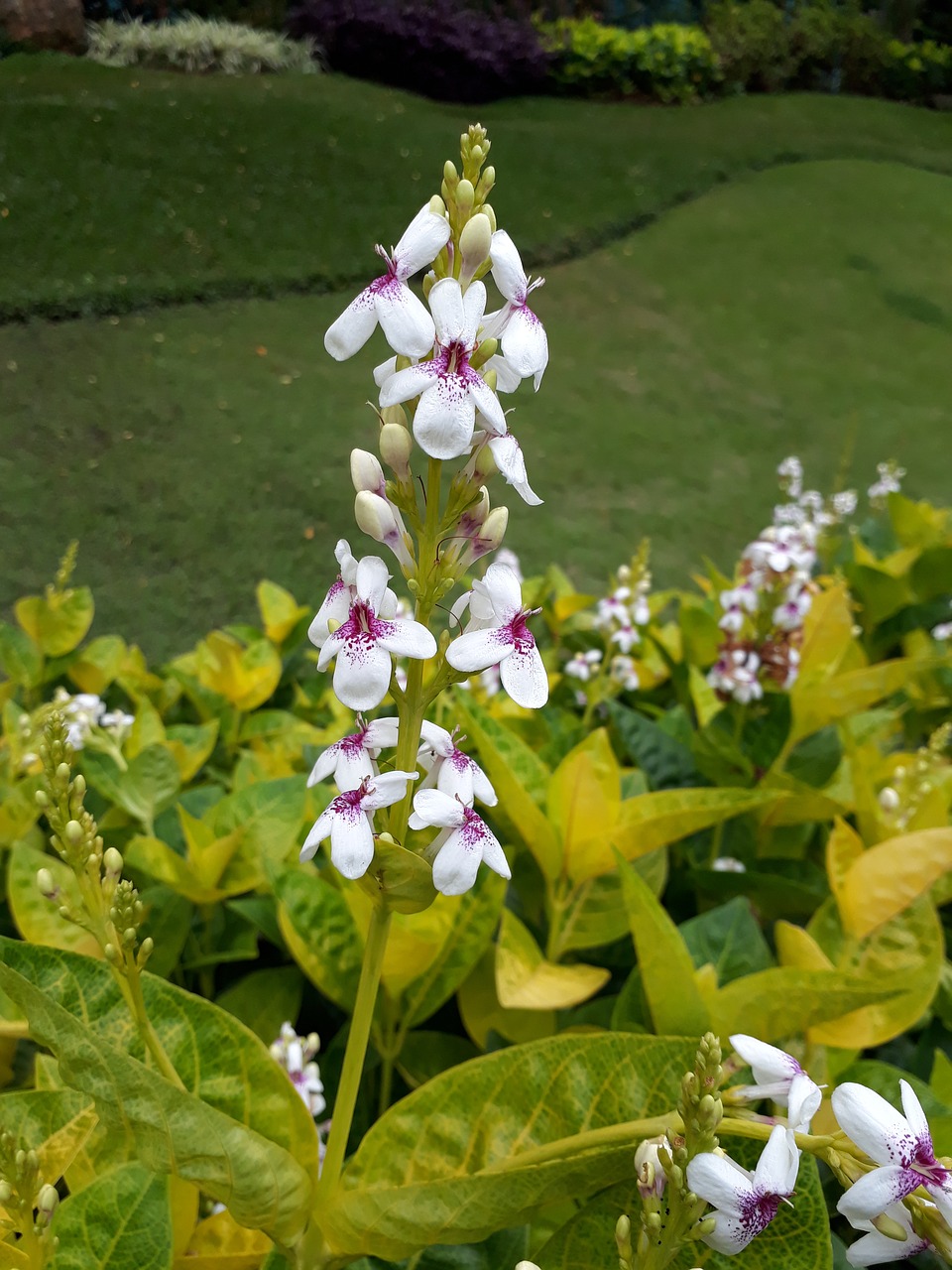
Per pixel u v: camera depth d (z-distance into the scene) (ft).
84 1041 0.64
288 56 11.50
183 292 6.94
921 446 6.81
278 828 1.25
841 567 2.49
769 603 1.58
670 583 4.82
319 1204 0.76
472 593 0.71
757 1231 0.59
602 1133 0.68
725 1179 0.58
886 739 2.04
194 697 1.88
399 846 0.67
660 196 10.37
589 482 5.73
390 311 0.63
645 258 9.30
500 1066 0.78
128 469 5.04
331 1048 1.15
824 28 14.89
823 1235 0.71
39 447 5.10
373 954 0.71
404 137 9.96
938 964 1.01
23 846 1.11
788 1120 0.61
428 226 0.64
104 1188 0.76
